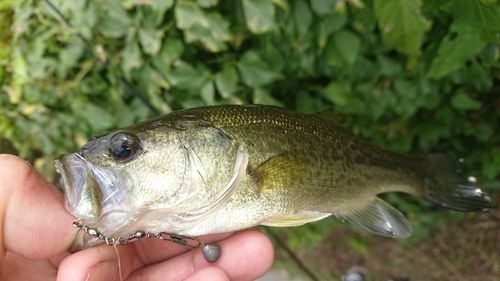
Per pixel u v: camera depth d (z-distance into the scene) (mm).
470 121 286
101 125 279
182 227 152
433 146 310
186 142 152
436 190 221
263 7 210
